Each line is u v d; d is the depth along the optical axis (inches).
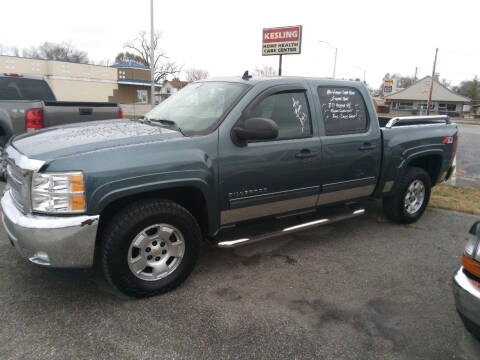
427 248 174.1
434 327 115.5
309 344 105.5
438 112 2468.0
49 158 107.0
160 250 124.5
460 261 162.1
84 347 100.6
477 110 2728.8
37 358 96.0
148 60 2201.0
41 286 128.8
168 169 118.6
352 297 130.5
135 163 113.9
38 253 107.3
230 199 135.3
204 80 167.9
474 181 326.0
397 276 146.7
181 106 154.9
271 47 1039.0
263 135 125.6
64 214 107.2
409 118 194.9
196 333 108.0
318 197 161.2
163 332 107.9
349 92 171.3
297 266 152.0
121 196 112.2
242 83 146.6
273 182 143.9
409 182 193.0
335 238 183.0
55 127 147.4
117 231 114.3
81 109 252.4
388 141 179.6
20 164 109.8
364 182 175.0
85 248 109.4
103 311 116.4
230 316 116.6
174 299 125.0
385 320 118.0
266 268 149.3
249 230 173.9
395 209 196.1
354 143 166.6
